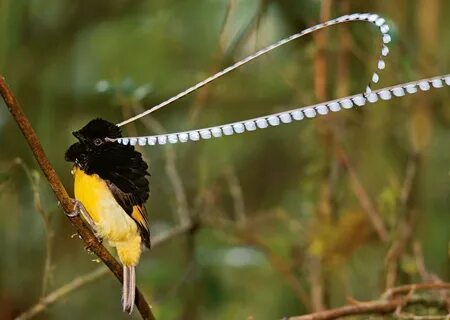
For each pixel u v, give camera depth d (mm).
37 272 9242
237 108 9539
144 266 9156
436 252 9180
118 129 8273
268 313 9250
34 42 9188
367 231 8977
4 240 9180
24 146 9188
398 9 9047
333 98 9109
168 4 9352
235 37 9102
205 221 9039
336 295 9180
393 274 8844
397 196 8961
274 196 10164
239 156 10102
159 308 9023
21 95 9203
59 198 8188
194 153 9562
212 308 9148
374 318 8648
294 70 9227
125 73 9328
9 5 9062
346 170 9078
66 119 9266
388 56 8992
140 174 8273
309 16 9062
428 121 9039
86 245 8219
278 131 10078
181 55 9383
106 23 9312
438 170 9250
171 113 9398
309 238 9039
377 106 9102
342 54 9016
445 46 9211
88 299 9336
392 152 9133
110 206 8258
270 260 9031
